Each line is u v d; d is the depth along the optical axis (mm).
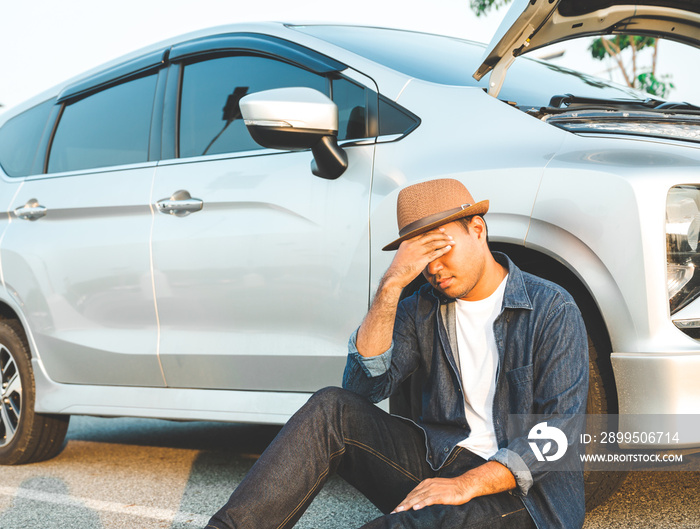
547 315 1986
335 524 2900
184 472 3807
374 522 1800
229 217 3295
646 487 3088
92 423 5566
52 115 4367
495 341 2037
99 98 4121
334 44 3268
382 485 2053
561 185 2441
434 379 2133
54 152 4242
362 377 2162
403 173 2811
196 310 3408
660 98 3525
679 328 2291
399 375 2191
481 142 2699
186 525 2961
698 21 2902
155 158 3691
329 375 3031
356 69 3109
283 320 3143
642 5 2795
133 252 3611
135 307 3631
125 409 3711
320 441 1966
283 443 1938
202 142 3539
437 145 2781
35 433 4148
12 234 4207
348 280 2928
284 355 3137
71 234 3908
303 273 3057
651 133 2527
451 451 2025
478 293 2070
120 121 3938
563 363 1949
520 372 1991
